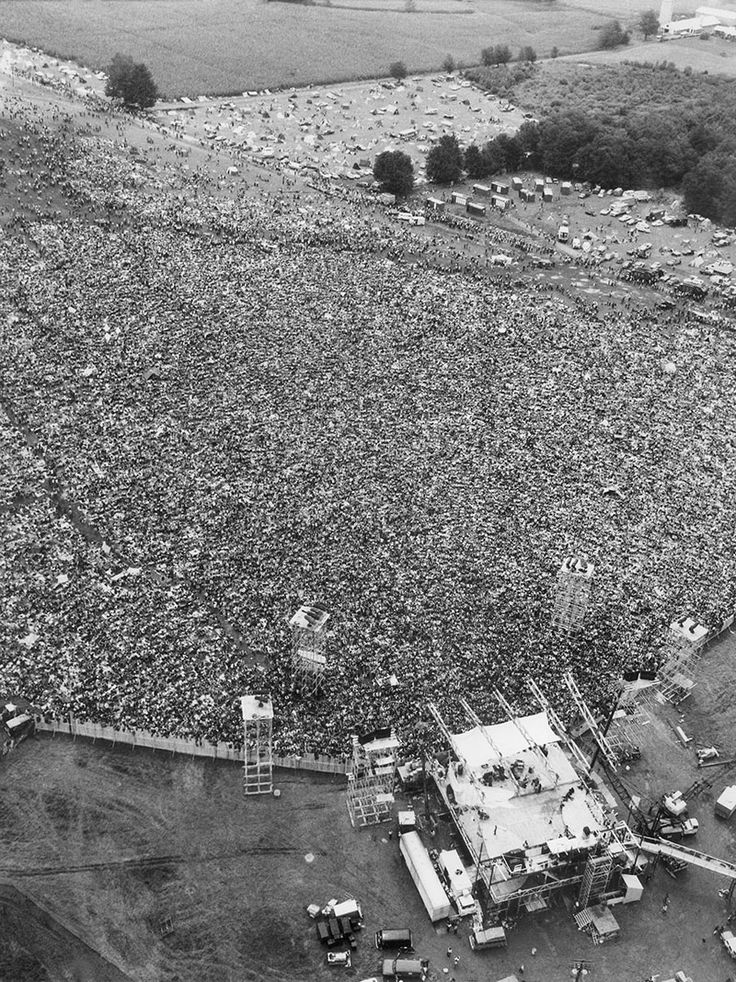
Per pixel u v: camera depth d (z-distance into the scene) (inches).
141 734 5206.7
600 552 6569.9
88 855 4766.2
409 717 5374.0
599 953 4495.6
